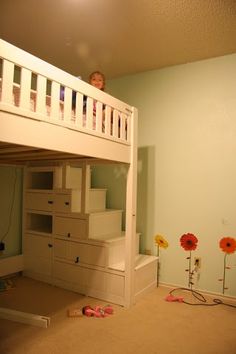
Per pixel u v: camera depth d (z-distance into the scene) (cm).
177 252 281
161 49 257
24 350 169
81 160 256
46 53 271
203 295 262
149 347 176
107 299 242
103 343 179
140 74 309
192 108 279
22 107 139
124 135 230
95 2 192
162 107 295
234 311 230
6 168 304
